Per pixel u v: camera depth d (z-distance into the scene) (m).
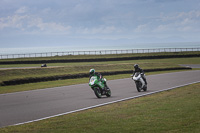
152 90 26.02
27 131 11.41
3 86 32.53
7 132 11.27
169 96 21.33
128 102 18.89
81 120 13.26
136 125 11.89
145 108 16.06
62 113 15.45
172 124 11.89
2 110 16.56
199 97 20.05
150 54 108.25
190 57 107.19
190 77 39.53
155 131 10.89
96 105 17.98
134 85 30.72
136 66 25.34
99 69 52.56
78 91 26.08
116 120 12.99
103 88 21.64
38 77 37.66
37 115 14.98
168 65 64.06
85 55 107.69
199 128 11.12
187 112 14.33
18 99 21.20
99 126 11.91
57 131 11.30
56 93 24.69
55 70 46.53
